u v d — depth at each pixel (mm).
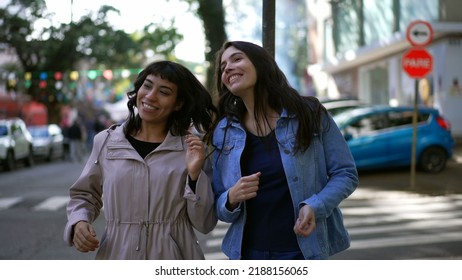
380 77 25422
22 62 30906
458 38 19109
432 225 8297
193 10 19797
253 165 2939
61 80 31859
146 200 2832
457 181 12695
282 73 2998
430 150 13914
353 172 2941
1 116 34469
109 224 2889
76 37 28516
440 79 19516
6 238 8078
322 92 34656
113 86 44312
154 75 2955
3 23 27469
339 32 29688
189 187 2803
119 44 29594
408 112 13992
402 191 11680
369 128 13680
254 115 2967
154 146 2971
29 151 23375
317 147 2930
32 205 11453
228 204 2824
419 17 20000
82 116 37812
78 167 22953
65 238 2867
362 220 8852
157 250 2811
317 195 2809
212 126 3092
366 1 25328
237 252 2920
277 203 2895
